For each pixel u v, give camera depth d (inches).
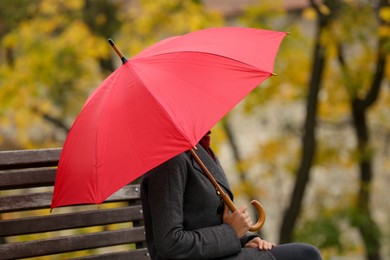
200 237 245.0
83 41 850.1
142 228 301.7
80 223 288.5
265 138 1403.8
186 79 239.8
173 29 829.8
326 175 1270.9
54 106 915.4
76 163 233.3
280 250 259.9
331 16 820.0
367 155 989.2
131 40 858.8
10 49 928.9
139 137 227.9
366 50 928.3
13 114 889.5
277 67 946.1
